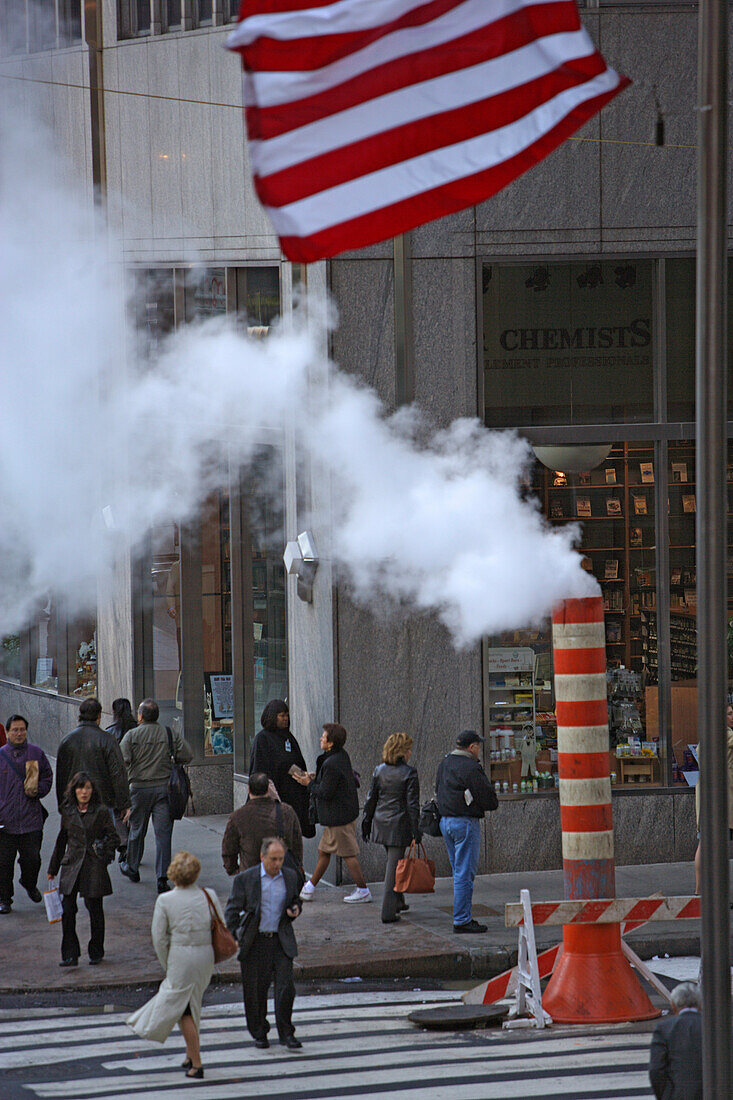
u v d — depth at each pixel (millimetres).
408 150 15188
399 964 26828
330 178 15141
